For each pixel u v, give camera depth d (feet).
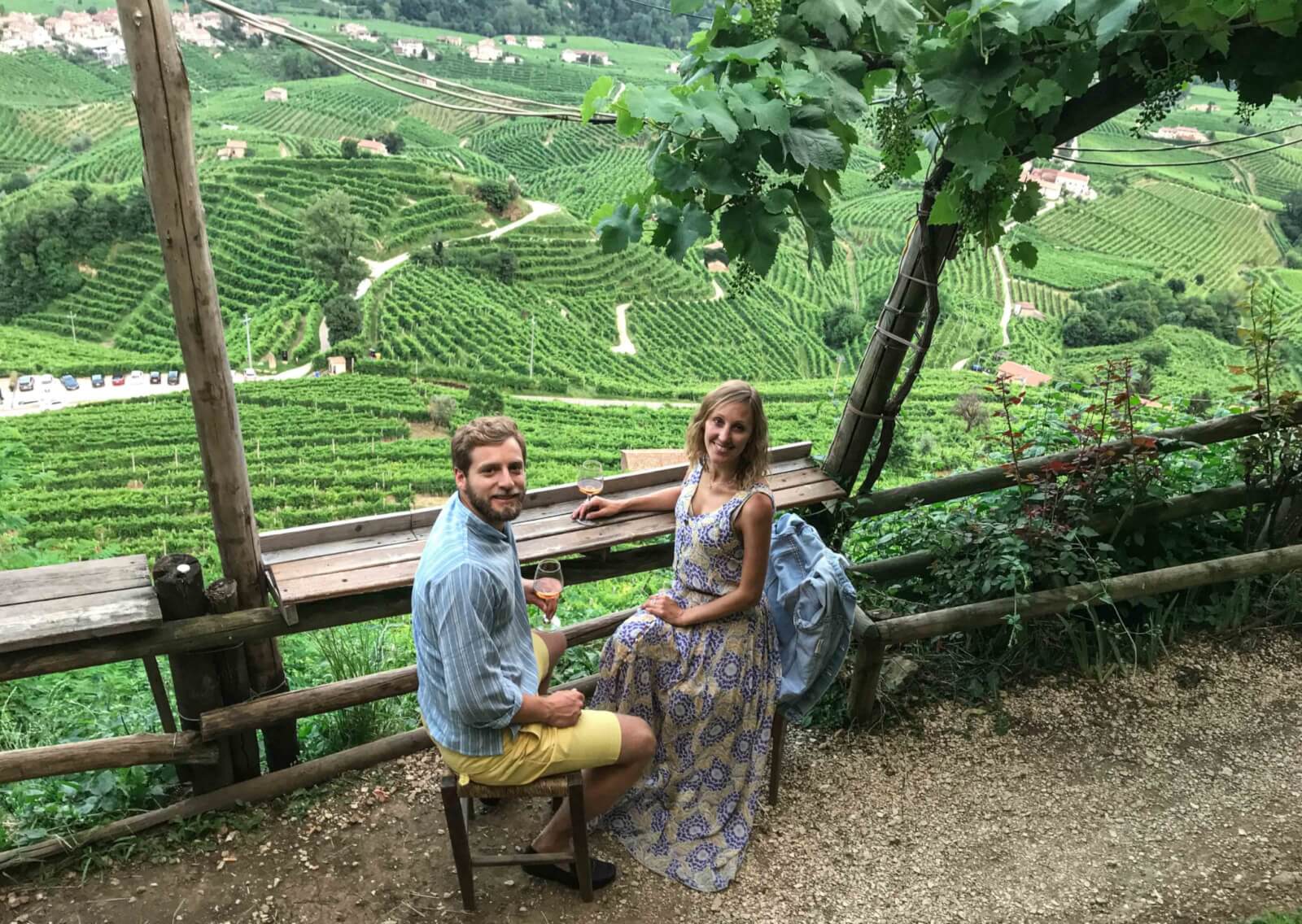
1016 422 14.14
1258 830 8.95
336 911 8.07
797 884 8.41
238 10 8.61
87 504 94.94
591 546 9.75
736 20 8.55
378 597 9.26
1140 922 7.91
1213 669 11.51
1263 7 7.65
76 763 8.34
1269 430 12.20
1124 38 8.27
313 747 10.25
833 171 8.07
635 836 8.75
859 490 12.21
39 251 218.59
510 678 7.38
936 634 10.23
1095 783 9.70
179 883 8.38
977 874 8.52
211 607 8.75
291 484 112.88
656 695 8.85
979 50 8.02
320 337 207.51
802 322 251.39
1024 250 9.57
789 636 9.23
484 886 8.34
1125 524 12.13
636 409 168.96
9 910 8.06
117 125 354.33
